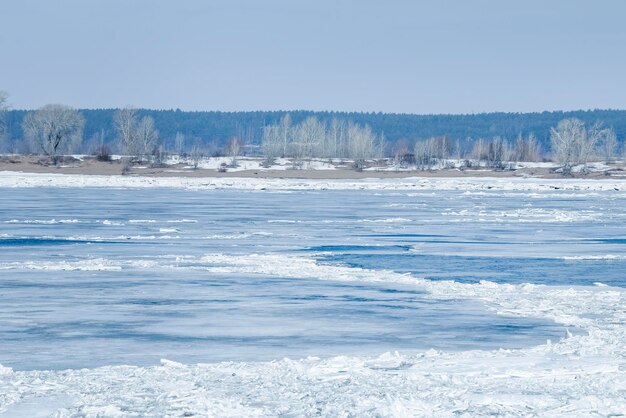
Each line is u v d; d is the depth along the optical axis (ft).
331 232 212.84
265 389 60.49
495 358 71.72
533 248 176.86
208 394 59.11
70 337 85.97
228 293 115.44
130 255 160.76
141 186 451.94
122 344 82.53
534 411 53.42
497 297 111.96
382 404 55.16
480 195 402.72
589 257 160.15
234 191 416.46
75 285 121.90
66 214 262.47
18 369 72.28
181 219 249.75
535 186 484.74
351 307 104.63
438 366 68.54
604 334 84.53
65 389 61.16
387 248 176.14
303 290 118.42
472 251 171.12
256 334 87.66
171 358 76.38
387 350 79.56
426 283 124.98
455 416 52.75
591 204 337.52
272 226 229.25
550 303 106.42
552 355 73.10
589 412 53.06
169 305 105.60
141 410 55.21
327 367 68.28
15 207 292.20
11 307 103.71
